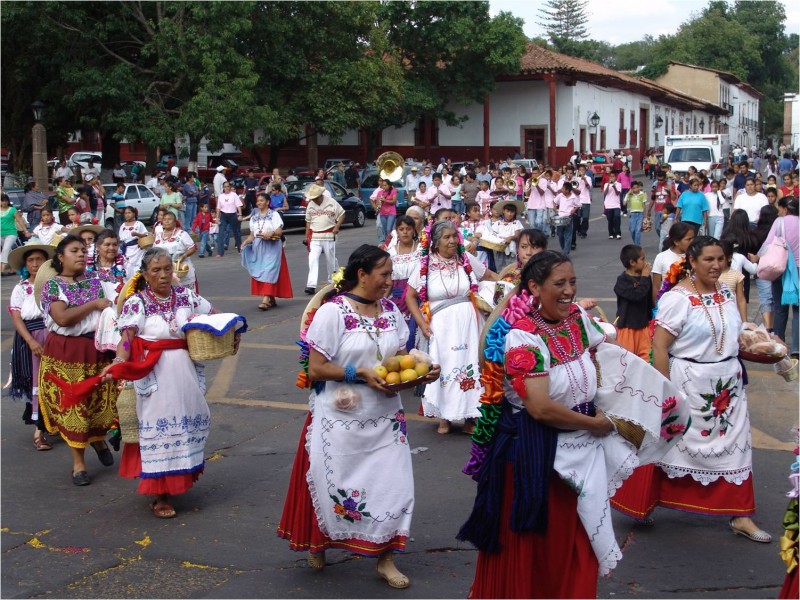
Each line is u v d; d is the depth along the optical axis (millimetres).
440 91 45531
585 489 4039
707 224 19812
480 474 4180
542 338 4016
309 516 5051
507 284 7543
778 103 95500
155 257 5844
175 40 29203
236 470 6973
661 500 5477
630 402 4223
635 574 4996
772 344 5293
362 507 4848
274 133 32062
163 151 34625
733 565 5098
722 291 5316
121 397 6039
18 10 28047
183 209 24391
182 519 6004
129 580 5086
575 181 23016
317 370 4793
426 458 7078
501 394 4082
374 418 4855
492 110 47750
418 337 8180
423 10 42625
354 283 4934
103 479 6883
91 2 29531
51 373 6727
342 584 4988
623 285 8305
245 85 29828
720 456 5270
